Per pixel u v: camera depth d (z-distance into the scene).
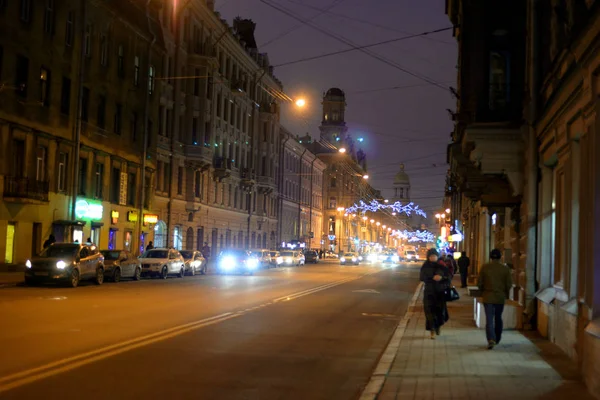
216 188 61.44
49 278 26.03
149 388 8.72
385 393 8.75
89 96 38.62
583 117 10.24
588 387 8.81
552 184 15.12
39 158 33.75
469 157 18.47
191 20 53.81
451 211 61.41
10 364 9.84
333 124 123.06
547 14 14.78
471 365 10.90
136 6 44.09
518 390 8.88
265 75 75.69
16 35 31.33
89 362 10.21
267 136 75.94
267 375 10.02
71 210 36.44
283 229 86.56
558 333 12.78
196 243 57.41
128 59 43.12
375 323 17.72
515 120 16.66
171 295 23.98
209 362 10.77
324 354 12.24
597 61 9.10
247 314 18.17
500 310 12.88
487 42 17.55
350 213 120.88
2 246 30.86
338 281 38.66
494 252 12.98
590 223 9.51
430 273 14.66
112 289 26.53
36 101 32.47
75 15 36.59
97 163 39.78
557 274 13.80
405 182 198.38
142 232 46.22
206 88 54.94
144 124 45.03
